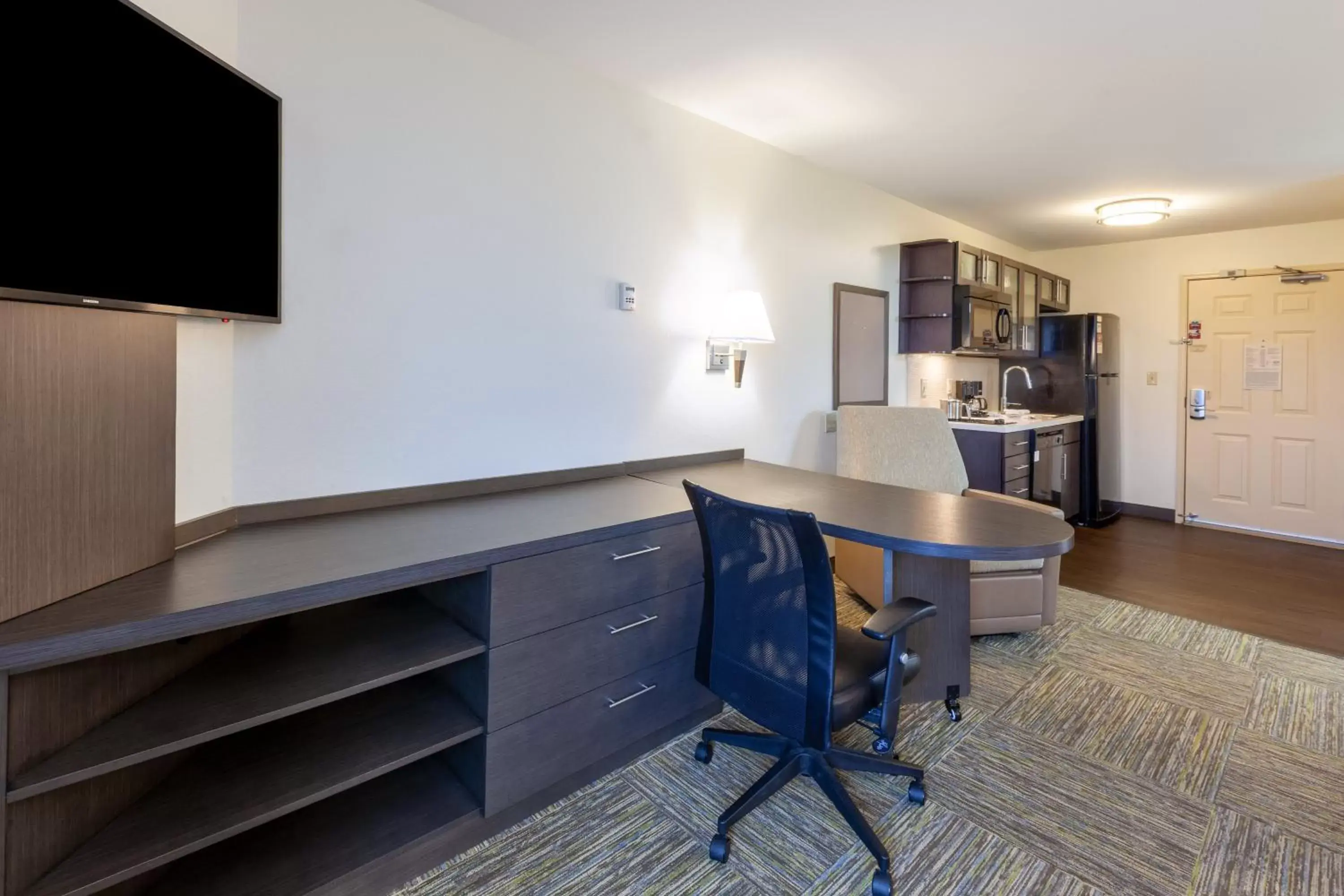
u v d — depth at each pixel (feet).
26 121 3.37
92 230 3.76
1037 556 5.08
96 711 3.76
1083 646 9.29
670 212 9.06
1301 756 6.58
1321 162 11.09
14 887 3.29
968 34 6.98
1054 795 5.95
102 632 3.33
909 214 13.74
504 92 7.16
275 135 5.34
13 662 3.11
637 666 6.17
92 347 3.82
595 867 5.05
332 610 5.56
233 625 3.76
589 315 8.17
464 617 5.24
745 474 8.85
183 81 4.42
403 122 6.39
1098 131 9.73
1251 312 16.05
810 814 5.69
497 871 4.98
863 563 9.95
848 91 8.45
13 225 3.30
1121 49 7.28
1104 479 17.51
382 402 6.41
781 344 11.00
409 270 6.51
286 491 5.87
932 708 7.50
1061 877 4.97
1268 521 15.94
